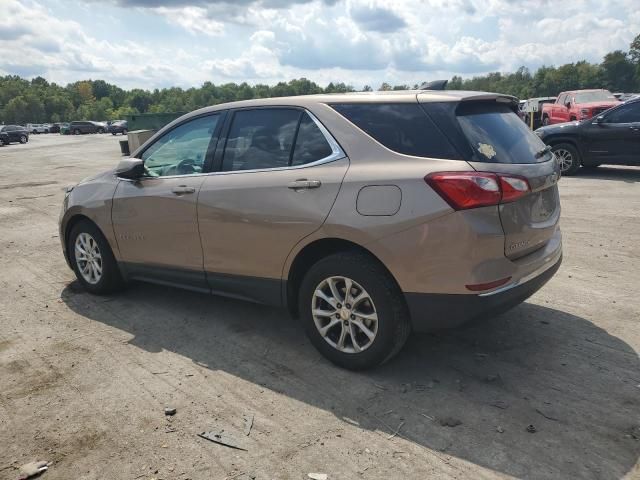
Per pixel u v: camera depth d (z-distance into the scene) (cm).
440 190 317
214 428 310
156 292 542
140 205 466
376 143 350
